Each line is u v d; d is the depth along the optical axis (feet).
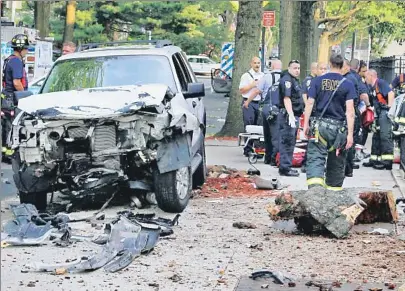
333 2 155.74
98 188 35.65
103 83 39.73
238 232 32.73
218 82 151.12
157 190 36.09
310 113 36.83
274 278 25.49
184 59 44.55
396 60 110.11
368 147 70.95
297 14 105.50
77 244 30.40
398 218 35.58
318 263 27.71
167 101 35.96
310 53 112.06
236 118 77.82
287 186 45.52
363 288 24.45
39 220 32.48
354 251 29.50
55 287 24.54
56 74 40.65
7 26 76.02
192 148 39.37
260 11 77.05
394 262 27.81
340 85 36.37
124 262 27.22
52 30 153.07
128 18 163.32
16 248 29.78
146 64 40.68
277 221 33.53
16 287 24.43
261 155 56.34
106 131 35.09
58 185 36.50
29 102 35.86
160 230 31.71
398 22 171.83
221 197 41.83
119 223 30.96
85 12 155.33
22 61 50.98
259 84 57.00
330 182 37.19
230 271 26.61
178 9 173.17
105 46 45.73
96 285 24.85
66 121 34.78
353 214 31.99
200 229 33.32
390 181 48.29
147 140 35.14
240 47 77.46
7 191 42.91
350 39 235.20
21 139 35.35
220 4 192.34
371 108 49.55
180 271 26.53
